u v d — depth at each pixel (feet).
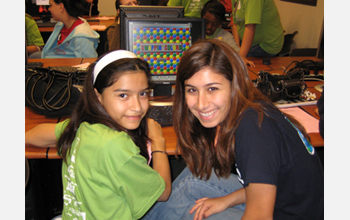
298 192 2.98
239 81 2.97
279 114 3.04
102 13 19.69
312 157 3.04
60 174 5.56
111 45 8.32
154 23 5.01
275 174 2.67
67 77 4.76
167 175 3.66
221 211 3.79
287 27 14.66
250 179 2.61
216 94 3.00
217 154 3.46
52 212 5.66
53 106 4.53
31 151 3.73
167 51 5.18
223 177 4.06
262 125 2.77
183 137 3.77
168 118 4.51
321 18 11.72
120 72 3.02
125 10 5.38
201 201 3.94
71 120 3.37
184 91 3.51
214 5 8.01
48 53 8.38
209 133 3.81
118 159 2.80
